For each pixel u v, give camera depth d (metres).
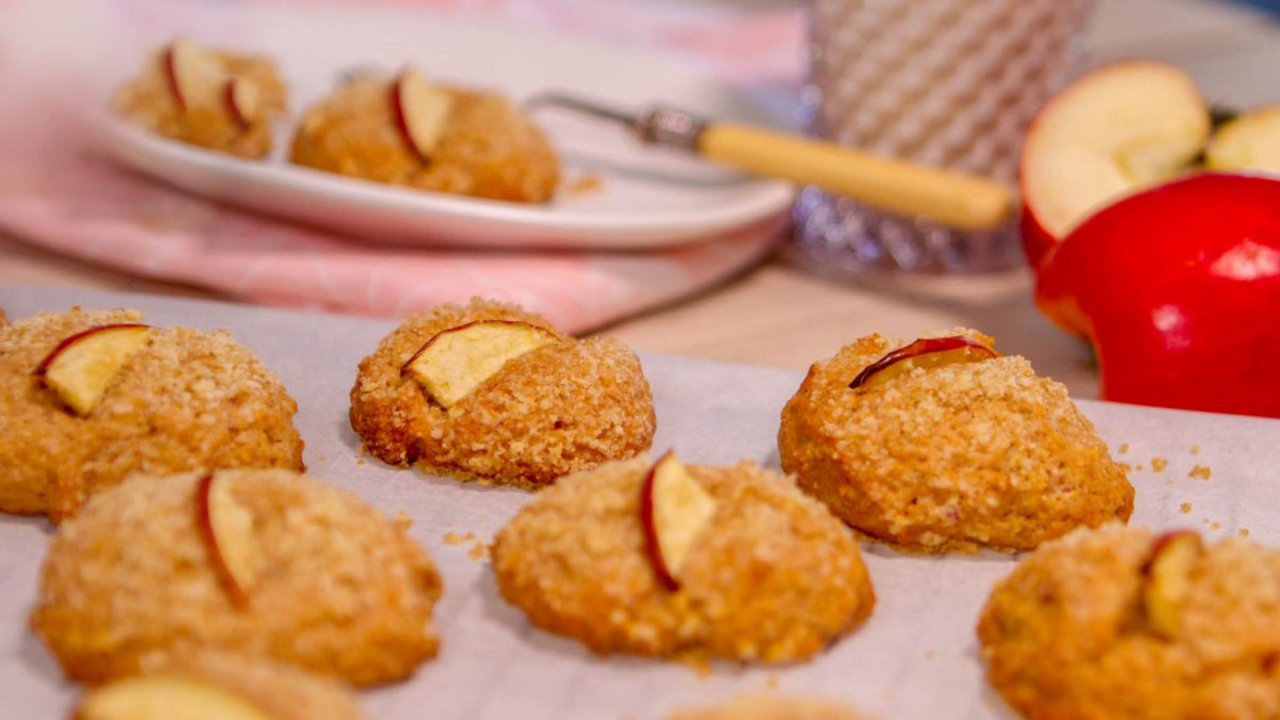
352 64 0.74
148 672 0.43
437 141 0.63
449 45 0.76
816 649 0.46
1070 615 0.45
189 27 0.72
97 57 0.67
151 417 0.49
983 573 0.49
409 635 0.45
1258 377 0.53
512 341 0.53
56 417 0.49
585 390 0.52
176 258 0.60
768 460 0.52
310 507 0.46
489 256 0.61
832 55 0.65
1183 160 0.61
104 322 0.51
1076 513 0.49
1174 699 0.44
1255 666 0.44
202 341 0.51
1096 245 0.55
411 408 0.51
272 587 0.45
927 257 0.65
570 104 0.69
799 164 0.63
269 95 0.68
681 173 0.68
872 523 0.49
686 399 0.54
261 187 0.61
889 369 0.51
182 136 0.65
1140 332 0.54
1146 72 0.61
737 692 0.45
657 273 0.61
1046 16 0.63
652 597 0.46
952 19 0.63
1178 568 0.45
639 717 0.45
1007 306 0.63
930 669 0.46
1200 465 0.52
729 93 0.74
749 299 0.63
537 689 0.45
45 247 0.62
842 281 0.65
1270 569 0.45
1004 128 0.64
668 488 0.47
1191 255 0.53
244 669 0.42
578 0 0.91
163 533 0.45
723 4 0.95
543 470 0.51
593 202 0.66
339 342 0.56
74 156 0.65
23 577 0.48
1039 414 0.50
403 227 0.61
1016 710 0.45
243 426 0.50
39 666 0.45
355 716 0.43
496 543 0.48
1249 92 0.74
